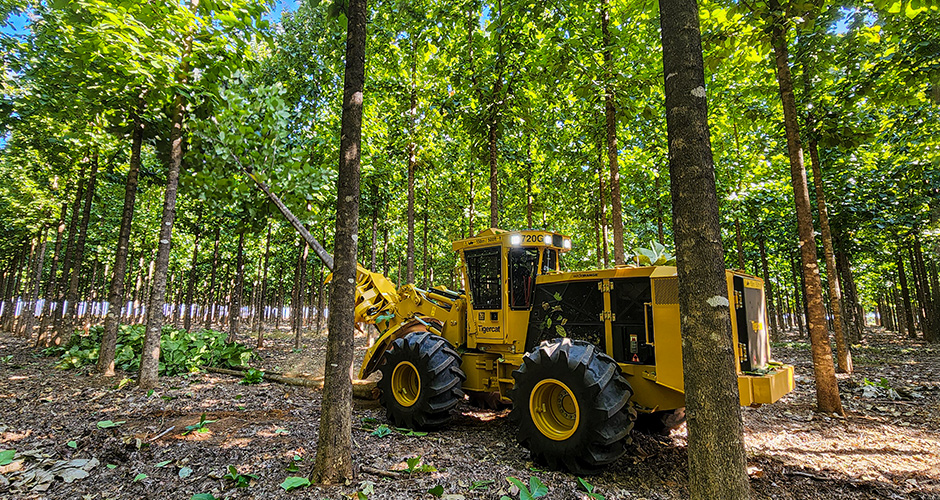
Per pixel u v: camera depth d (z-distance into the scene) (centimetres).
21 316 1670
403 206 1526
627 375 429
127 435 453
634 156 1155
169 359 831
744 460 211
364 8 383
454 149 1263
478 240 559
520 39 787
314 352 1242
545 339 496
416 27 868
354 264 362
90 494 324
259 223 575
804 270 624
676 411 482
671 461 417
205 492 326
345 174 361
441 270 2275
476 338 557
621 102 700
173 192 733
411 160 1045
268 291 3216
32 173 1220
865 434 501
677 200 233
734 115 851
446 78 975
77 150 1006
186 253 1925
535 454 402
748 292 417
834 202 1051
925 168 939
